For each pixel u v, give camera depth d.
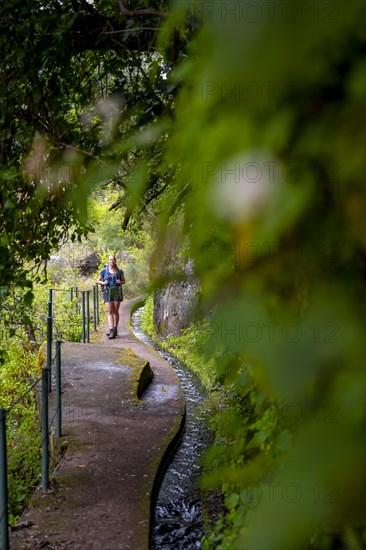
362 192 0.63
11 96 4.06
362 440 0.61
